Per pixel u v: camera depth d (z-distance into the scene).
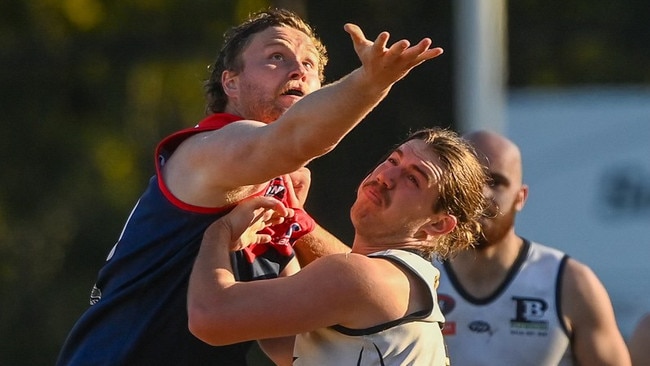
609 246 36.19
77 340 14.93
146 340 14.57
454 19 34.03
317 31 33.88
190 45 61.53
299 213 15.57
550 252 20.23
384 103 32.12
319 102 13.12
